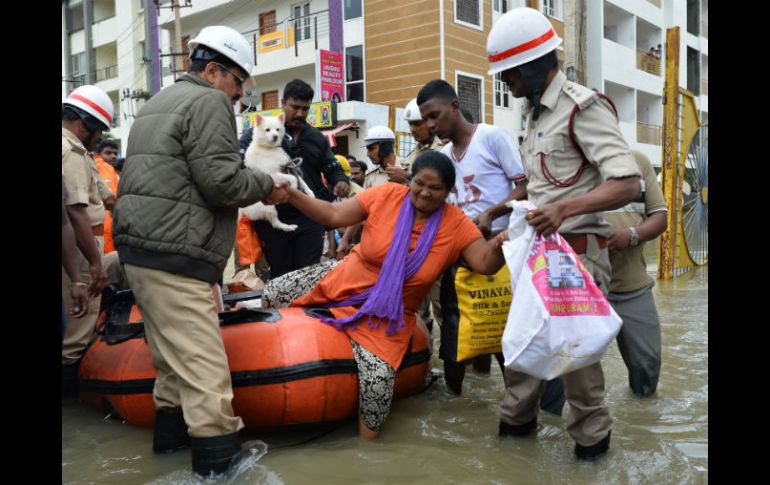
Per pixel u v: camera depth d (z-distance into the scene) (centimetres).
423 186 325
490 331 351
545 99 294
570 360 265
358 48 2142
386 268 330
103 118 427
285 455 306
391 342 332
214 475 279
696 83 3281
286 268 532
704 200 992
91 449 321
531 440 321
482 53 2098
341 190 545
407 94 2047
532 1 2244
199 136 288
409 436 333
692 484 263
